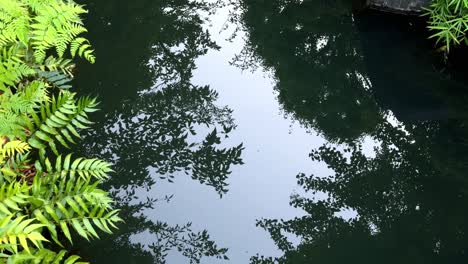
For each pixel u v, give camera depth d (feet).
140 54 17.39
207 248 11.77
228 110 16.24
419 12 18.97
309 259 12.12
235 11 21.36
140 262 10.97
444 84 17.70
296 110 17.10
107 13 18.97
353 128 16.74
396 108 17.37
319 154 15.49
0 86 8.23
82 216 8.04
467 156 15.43
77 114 9.11
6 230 6.27
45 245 10.38
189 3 21.12
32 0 8.39
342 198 14.02
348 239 12.77
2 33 8.13
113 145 13.74
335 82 18.61
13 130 8.36
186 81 16.85
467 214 13.62
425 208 13.88
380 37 19.57
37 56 8.50
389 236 13.01
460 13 15.87
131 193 12.68
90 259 10.73
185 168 13.69
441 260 12.35
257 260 11.81
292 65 19.13
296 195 13.87
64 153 12.71
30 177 10.69
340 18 20.90
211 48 18.84
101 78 15.78
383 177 14.92
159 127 14.75
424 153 15.79
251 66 18.65
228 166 14.06
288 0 22.00
